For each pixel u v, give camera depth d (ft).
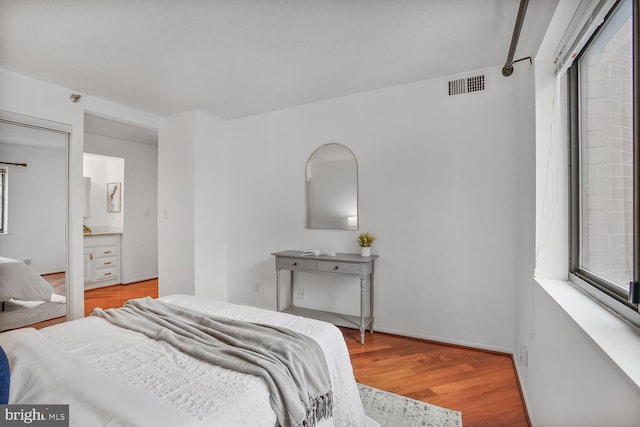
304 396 3.91
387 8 5.99
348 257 9.67
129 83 9.50
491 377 7.21
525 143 6.85
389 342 9.23
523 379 6.58
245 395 3.45
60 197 9.75
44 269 9.45
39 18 6.29
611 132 4.03
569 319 3.62
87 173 18.34
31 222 9.21
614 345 2.76
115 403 3.11
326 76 9.09
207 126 12.36
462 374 7.36
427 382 7.01
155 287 16.30
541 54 5.83
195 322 5.54
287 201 11.75
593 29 4.11
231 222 13.01
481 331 8.68
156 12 6.12
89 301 13.80
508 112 8.32
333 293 10.77
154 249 18.53
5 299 8.76
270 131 12.10
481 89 8.63
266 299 12.26
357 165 10.39
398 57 7.97
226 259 13.14
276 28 6.68
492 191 8.53
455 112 8.95
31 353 4.17
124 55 7.82
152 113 12.24
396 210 9.77
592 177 4.70
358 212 10.39
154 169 18.56
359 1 5.80
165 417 2.93
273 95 10.53
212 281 12.50
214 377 3.78
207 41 7.20
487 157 8.58
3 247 8.78
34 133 9.24
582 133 5.12
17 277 8.93
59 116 9.63
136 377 3.77
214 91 10.18
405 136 9.64
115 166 17.49
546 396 4.71
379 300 10.04
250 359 4.09
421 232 9.42
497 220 8.48
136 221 17.58
